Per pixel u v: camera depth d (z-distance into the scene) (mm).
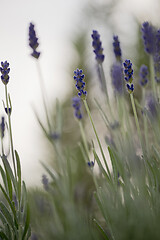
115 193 909
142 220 851
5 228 919
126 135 943
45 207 1078
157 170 904
